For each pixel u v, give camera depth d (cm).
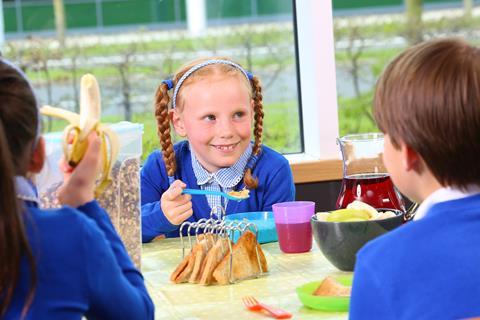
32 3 292
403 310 112
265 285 161
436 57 119
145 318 125
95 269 114
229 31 308
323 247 168
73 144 129
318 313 143
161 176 231
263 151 233
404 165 123
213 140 220
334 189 286
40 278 110
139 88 304
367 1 359
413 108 119
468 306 109
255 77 231
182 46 306
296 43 301
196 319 142
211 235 172
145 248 202
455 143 117
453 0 398
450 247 112
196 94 220
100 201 161
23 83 115
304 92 296
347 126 347
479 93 116
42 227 113
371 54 358
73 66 297
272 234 198
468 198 117
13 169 109
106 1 297
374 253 117
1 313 109
